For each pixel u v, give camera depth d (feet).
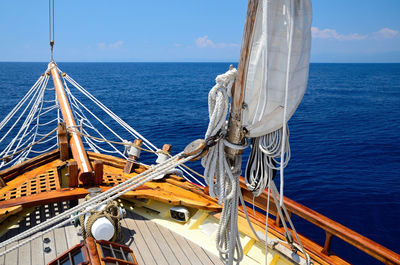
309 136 68.08
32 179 16.76
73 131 20.54
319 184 39.04
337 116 98.27
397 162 49.19
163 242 13.43
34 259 12.09
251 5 6.34
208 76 377.30
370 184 39.29
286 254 11.57
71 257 9.78
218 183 8.15
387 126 81.00
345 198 35.04
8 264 11.80
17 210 13.71
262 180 8.00
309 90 201.26
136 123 81.30
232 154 7.85
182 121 85.35
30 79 258.57
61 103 24.75
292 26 6.09
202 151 7.78
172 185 17.17
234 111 7.31
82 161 17.17
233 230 8.23
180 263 12.21
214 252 12.75
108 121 81.46
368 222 29.89
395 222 29.76
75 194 15.05
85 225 12.81
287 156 7.76
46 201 14.55
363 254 24.11
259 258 12.17
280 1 6.22
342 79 335.88
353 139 65.05
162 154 18.75
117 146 54.24
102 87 202.39
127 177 17.97
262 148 7.63
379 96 165.68
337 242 25.67
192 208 15.65
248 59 6.72
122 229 14.26
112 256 10.21
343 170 44.65
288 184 39.09
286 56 6.47
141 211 15.76
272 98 6.75
